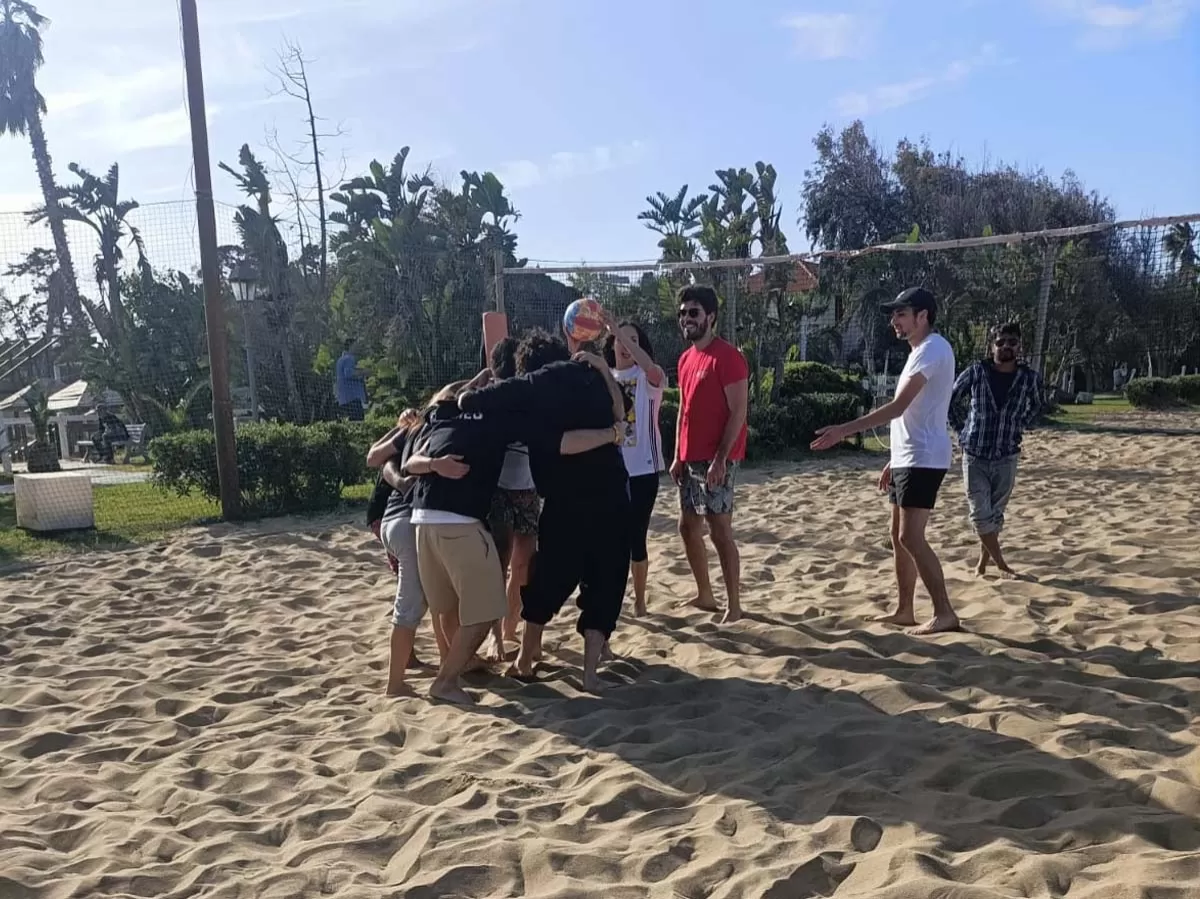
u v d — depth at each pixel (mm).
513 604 5340
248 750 4066
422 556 4484
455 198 19812
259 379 19844
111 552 9055
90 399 26219
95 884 2928
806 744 3725
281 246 21781
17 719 4680
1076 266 23953
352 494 12398
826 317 20891
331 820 3350
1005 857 2748
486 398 4418
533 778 3586
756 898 2650
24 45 32438
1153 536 7527
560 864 2895
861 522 9094
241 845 3184
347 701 4734
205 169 10547
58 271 15016
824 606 6000
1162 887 2502
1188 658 4570
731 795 3320
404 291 18734
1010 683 4336
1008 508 9375
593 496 4547
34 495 10008
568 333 4980
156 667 5465
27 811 3533
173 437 11273
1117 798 3121
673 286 15891
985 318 24297
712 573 7176
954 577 6547
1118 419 21719
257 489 11023
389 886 2859
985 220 37250
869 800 3221
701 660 4965
